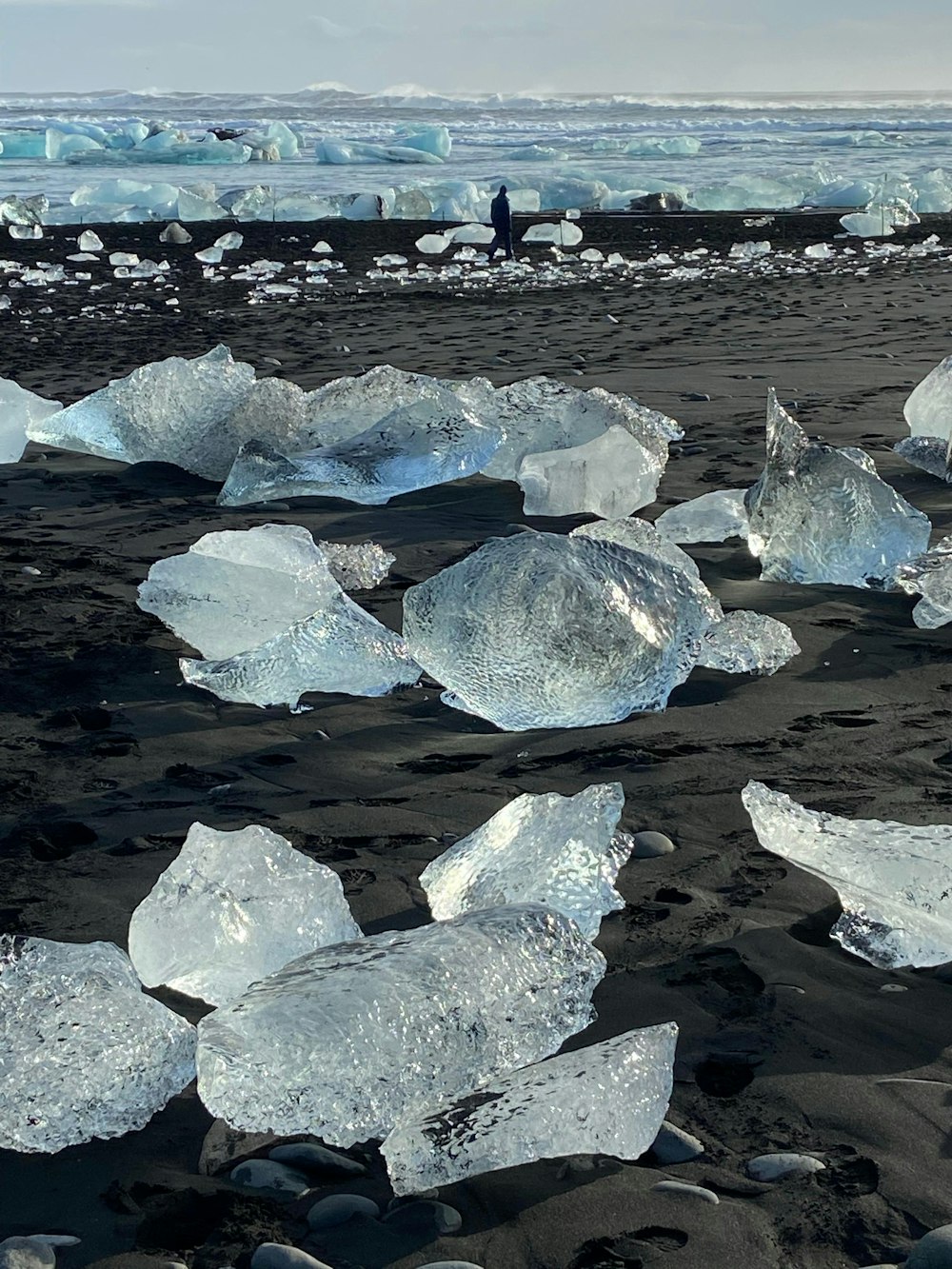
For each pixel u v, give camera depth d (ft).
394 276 56.65
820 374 29.76
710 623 12.60
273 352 34.45
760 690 12.37
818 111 309.22
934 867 8.22
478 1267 5.59
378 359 33.17
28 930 8.35
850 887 8.38
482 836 9.00
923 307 42.42
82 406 22.81
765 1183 6.09
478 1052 6.84
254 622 13.60
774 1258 5.66
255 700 12.31
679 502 19.12
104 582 15.72
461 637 11.89
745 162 135.95
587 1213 5.95
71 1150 6.50
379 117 290.35
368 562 15.64
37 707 12.10
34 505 19.74
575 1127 6.31
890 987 7.68
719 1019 7.39
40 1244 5.74
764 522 15.96
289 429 21.29
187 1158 6.44
